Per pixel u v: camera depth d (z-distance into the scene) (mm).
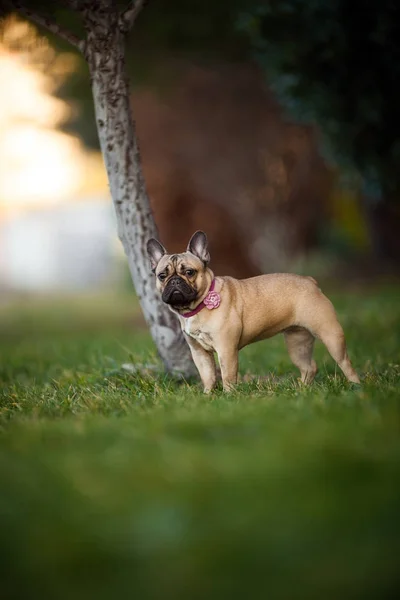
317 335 6809
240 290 6695
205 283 6539
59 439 4578
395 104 12031
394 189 13891
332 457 3783
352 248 26250
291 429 4371
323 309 6758
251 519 3113
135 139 7922
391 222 23344
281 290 6758
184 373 7945
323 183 24750
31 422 5246
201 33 17625
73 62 16547
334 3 11523
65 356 11531
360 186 15469
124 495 3482
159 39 17984
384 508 3102
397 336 11312
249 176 25016
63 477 3750
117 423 4938
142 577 2705
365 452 3824
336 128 12820
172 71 21328
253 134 24547
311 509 3158
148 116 24875
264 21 12469
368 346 10336
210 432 4449
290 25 12234
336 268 23969
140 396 6414
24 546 2996
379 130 12586
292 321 6832
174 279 6379
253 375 8141
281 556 2775
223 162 24969
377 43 11406
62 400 6523
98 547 2957
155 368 8305
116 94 7719
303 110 13086
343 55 11789
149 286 7910
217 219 27094
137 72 20359
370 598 2469
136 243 7910
